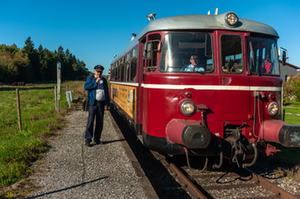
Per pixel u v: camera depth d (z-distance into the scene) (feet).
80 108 48.60
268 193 14.17
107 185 13.39
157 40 15.83
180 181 15.39
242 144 14.69
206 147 13.53
